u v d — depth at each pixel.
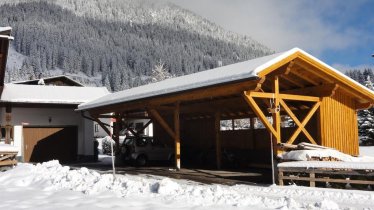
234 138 22.38
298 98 14.70
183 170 18.44
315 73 14.76
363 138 35.44
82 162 26.47
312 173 11.56
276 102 13.70
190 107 21.53
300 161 12.23
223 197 9.23
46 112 26.62
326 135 15.73
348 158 13.05
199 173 16.86
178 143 18.23
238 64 16.44
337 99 16.33
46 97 26.22
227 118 23.39
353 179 11.55
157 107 18.17
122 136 40.38
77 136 27.23
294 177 12.02
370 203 9.02
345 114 16.53
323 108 15.78
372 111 35.72
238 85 13.34
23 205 8.65
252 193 10.92
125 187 10.59
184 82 16.41
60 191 10.45
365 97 16.14
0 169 16.59
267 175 15.70
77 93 28.28
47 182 11.81
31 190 10.80
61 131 26.92
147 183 11.05
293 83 16.33
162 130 26.52
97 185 10.82
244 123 54.66
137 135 24.19
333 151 13.17
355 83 15.51
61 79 38.34
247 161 21.16
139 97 17.97
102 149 37.34
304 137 16.92
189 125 25.20
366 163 10.78
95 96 27.92
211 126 23.53
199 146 24.28
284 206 8.16
